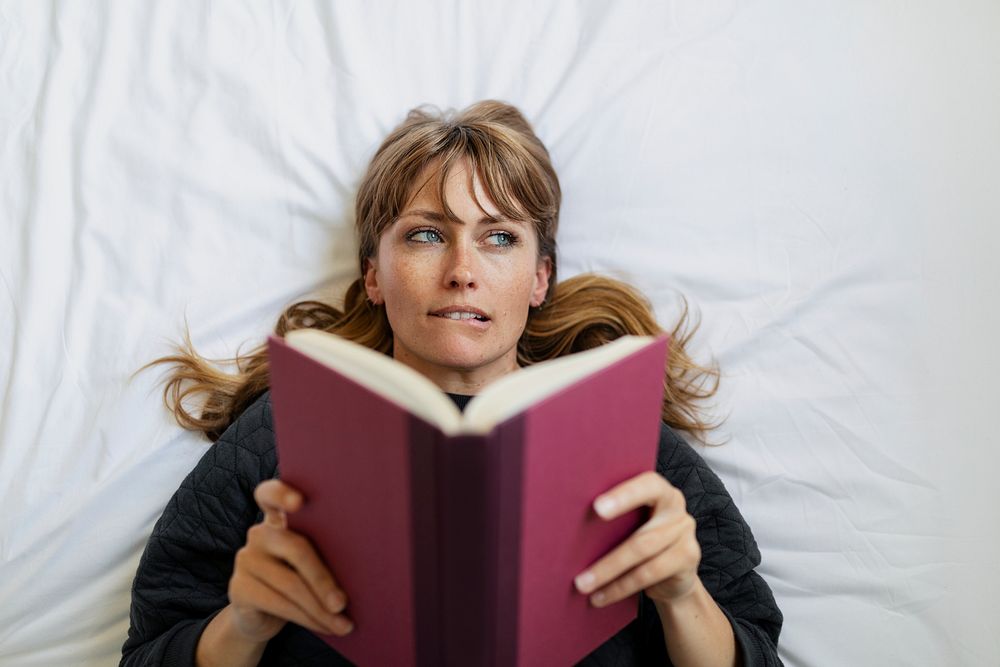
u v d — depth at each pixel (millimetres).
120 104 1087
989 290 1031
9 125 1081
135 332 1037
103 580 968
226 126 1088
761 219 1072
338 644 732
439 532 583
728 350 1046
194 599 882
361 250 1002
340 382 583
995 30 1095
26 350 1016
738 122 1090
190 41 1099
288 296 1080
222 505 917
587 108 1104
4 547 962
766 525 1007
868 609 977
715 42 1108
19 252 1046
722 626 801
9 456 987
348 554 654
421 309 892
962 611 960
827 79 1094
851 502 1002
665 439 964
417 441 554
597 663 841
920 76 1089
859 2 1111
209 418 1023
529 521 600
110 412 1009
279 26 1106
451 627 626
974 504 982
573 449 605
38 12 1106
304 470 652
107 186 1067
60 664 950
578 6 1137
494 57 1122
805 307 1046
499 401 575
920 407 1013
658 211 1086
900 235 1053
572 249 1099
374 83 1105
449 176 883
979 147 1067
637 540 667
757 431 1031
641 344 665
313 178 1087
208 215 1073
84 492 982
